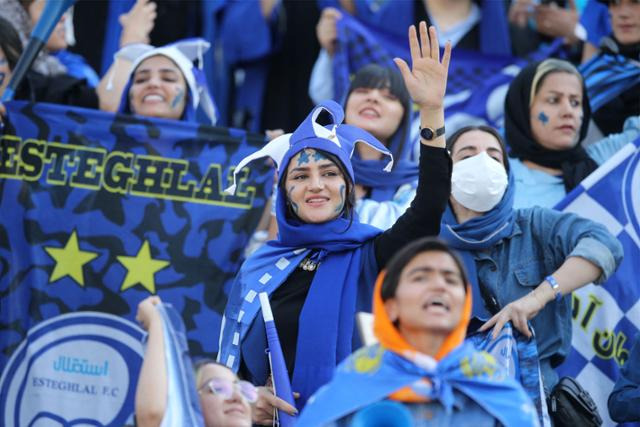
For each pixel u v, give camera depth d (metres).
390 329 13.77
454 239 18.64
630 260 20.66
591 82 25.47
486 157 18.64
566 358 19.08
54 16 22.50
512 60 27.45
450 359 13.73
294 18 29.97
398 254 13.90
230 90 30.02
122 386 20.69
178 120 22.64
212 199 21.81
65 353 20.77
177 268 21.41
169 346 15.15
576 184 22.28
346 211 17.70
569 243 18.61
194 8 30.34
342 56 27.23
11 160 21.61
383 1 29.03
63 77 24.62
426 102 16.80
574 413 17.47
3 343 20.73
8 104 21.78
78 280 21.16
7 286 21.02
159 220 21.61
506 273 18.62
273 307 17.27
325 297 17.03
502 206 18.69
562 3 28.77
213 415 14.75
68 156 21.72
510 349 17.38
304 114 29.69
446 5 27.72
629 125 23.69
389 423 13.64
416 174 21.94
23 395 20.53
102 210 21.55
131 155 21.86
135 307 21.09
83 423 20.47
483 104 26.98
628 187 20.89
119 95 24.48
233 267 21.52
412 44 17.08
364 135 18.05
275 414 16.38
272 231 21.83
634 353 18.88
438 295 13.65
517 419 13.62
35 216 21.38
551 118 22.50
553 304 18.44
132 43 25.31
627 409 18.45
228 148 22.08
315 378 16.62
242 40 29.80
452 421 13.75
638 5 25.38
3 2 25.22
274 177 21.97
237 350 17.31
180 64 23.55
